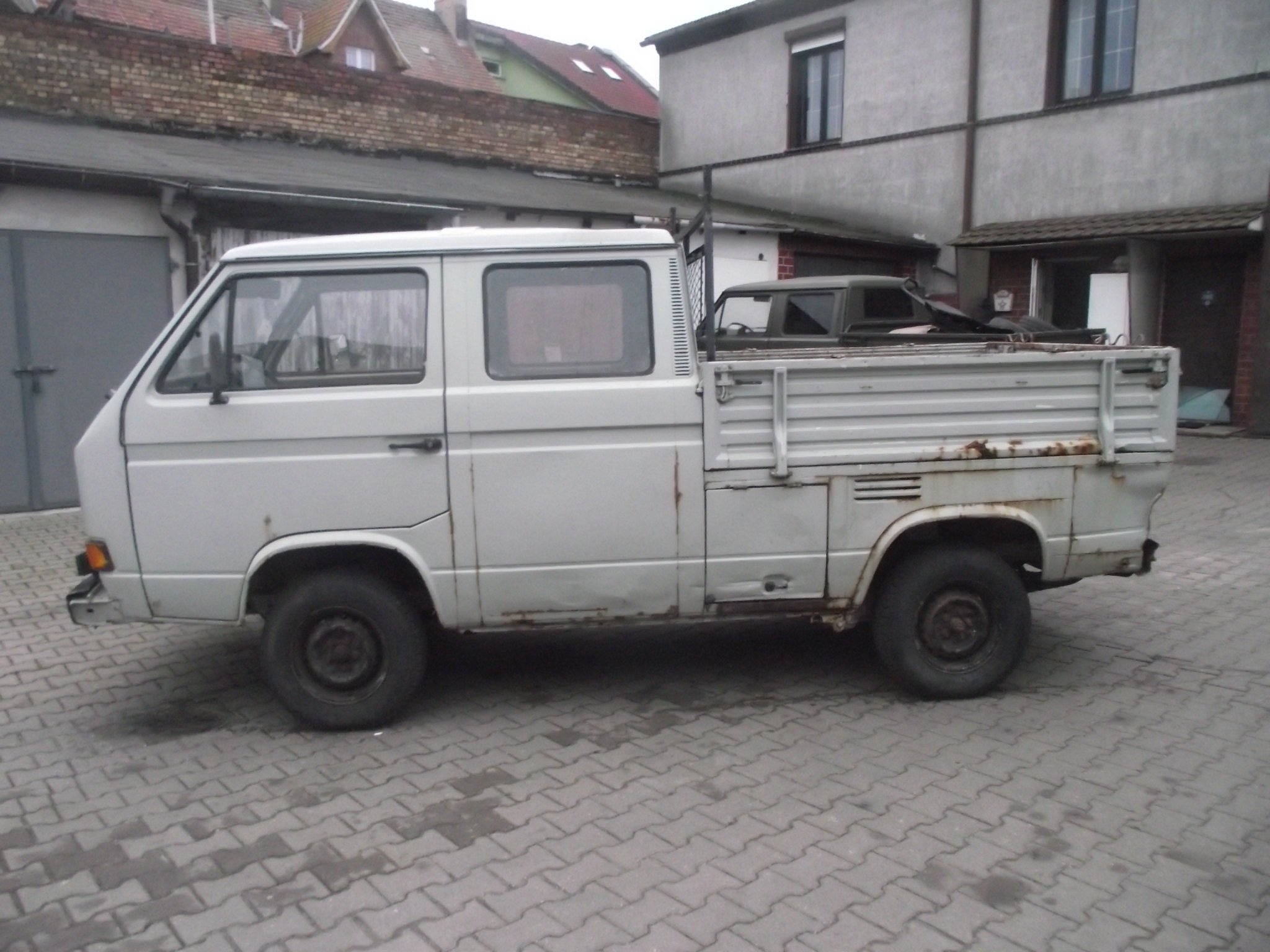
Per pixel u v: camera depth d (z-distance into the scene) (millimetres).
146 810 4062
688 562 4684
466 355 4555
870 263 16688
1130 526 4918
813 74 18625
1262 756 4348
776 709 4973
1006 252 15680
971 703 4984
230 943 3184
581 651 5879
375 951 3125
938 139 16766
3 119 11250
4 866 3664
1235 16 13430
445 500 4559
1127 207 14664
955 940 3121
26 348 8953
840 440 4680
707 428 4602
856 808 3951
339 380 4555
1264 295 13047
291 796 4148
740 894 3381
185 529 4531
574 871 3541
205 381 4555
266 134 13492
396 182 11781
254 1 28109
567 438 4570
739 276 14703
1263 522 8695
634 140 19266
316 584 4652
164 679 5531
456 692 5289
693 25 19656
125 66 12203
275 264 4574
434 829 3859
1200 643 5797
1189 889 3367
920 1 16781
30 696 5312
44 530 8664
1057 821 3822
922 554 4910
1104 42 14844
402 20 31891
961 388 4723
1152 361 4836
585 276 4609
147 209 9445
